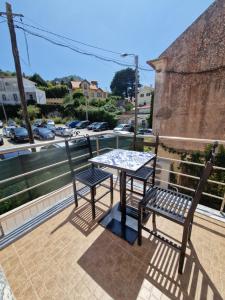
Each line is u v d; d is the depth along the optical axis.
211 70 4.44
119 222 1.84
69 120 24.42
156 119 5.75
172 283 1.19
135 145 2.34
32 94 27.81
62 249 1.50
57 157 2.80
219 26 4.13
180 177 5.06
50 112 26.81
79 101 25.77
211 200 3.93
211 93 4.55
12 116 24.61
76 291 1.15
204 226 1.73
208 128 4.76
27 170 2.47
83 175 2.07
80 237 1.63
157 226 1.76
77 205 2.14
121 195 1.76
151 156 1.95
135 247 1.51
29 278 1.25
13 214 1.91
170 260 1.37
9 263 1.37
